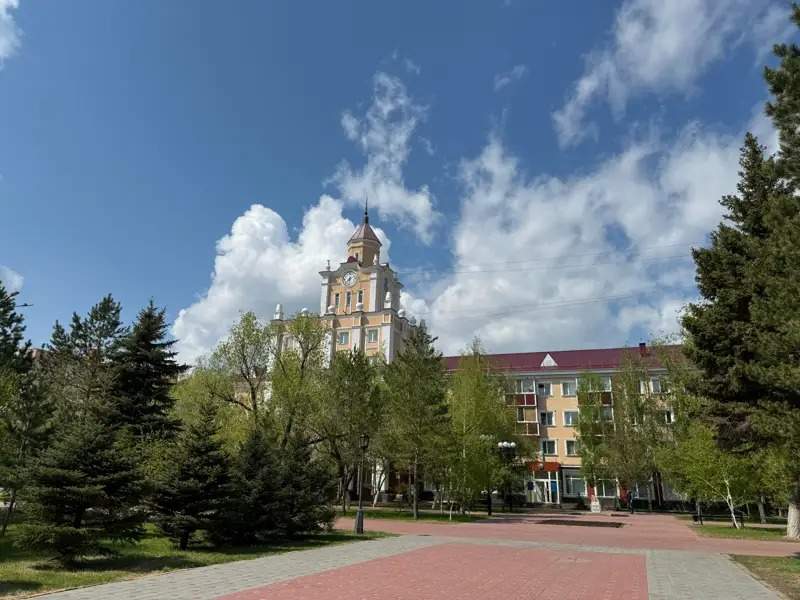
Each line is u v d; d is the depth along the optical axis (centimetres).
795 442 1491
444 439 3634
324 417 3700
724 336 2184
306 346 3900
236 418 3472
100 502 1335
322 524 2347
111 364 3272
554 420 6494
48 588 1059
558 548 1978
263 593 1047
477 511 4859
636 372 5284
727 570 1495
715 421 2381
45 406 1892
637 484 5119
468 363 4622
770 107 1538
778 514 4931
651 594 1131
